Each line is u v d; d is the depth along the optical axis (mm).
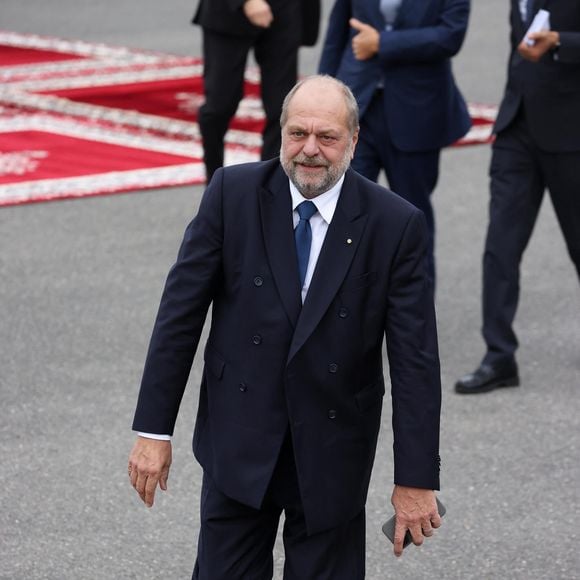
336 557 9578
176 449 14578
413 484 9148
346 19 18000
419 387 9203
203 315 9461
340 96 9000
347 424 9352
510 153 16375
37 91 32250
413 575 12164
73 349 17297
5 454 14344
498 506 13461
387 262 9227
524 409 15820
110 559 12312
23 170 25672
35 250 21250
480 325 18562
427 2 17203
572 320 18766
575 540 12820
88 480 13812
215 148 22719
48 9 44375
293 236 9219
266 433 9258
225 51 21984
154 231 22375
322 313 9086
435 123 17516
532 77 16031
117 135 28469
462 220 23406
